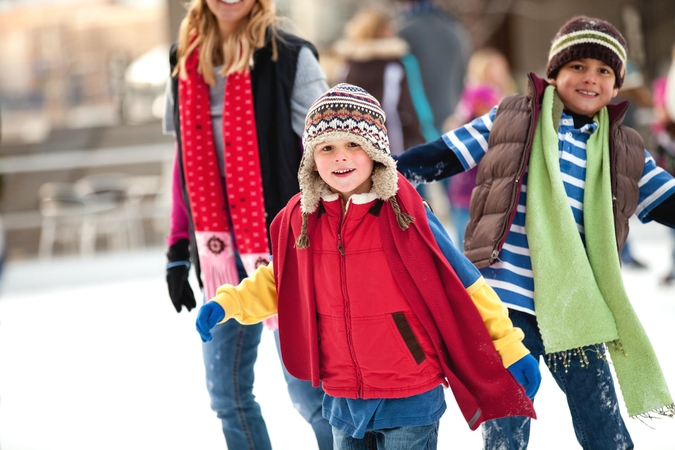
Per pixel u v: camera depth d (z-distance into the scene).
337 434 4.68
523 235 5.23
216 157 5.61
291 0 25.20
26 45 37.66
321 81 5.61
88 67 37.53
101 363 10.07
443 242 4.43
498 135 5.38
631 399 5.06
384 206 4.39
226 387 5.58
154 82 32.78
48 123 36.88
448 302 4.36
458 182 12.98
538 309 5.04
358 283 4.41
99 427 7.65
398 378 4.43
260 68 5.52
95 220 21.91
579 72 5.35
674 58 12.44
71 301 14.57
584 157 5.32
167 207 23.00
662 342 9.23
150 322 12.31
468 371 4.37
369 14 13.77
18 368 10.02
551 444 6.66
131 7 37.88
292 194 5.51
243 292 4.71
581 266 5.03
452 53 14.87
